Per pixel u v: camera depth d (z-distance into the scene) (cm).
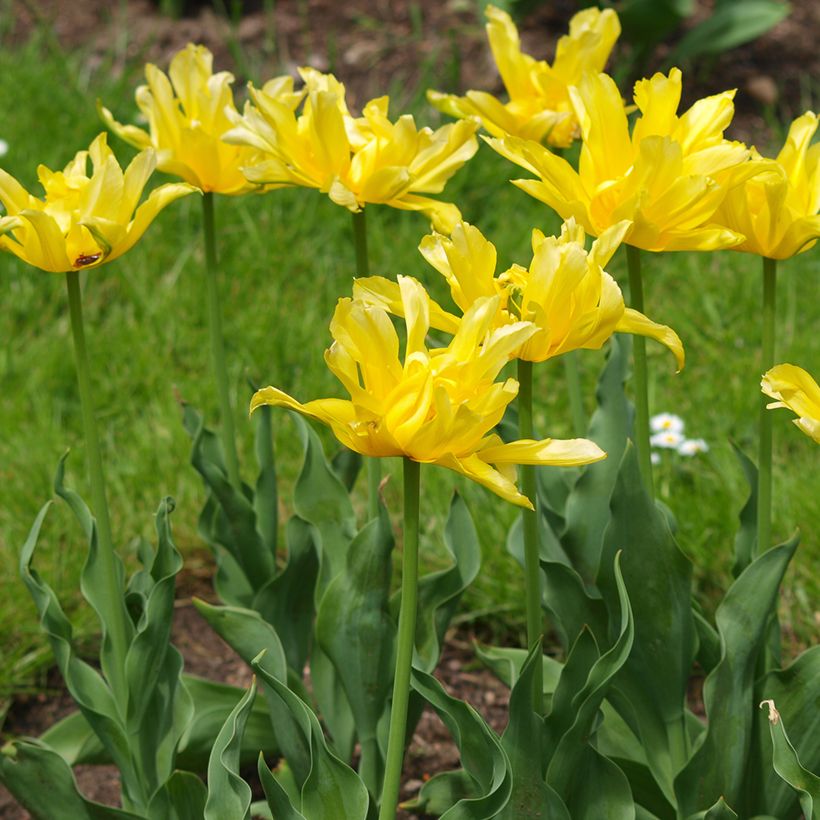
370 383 98
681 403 162
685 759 116
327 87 119
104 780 131
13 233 109
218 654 142
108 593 116
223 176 121
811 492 147
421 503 149
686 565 114
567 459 98
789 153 110
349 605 118
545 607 124
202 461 125
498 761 105
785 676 115
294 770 115
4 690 136
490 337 98
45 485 151
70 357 168
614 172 108
